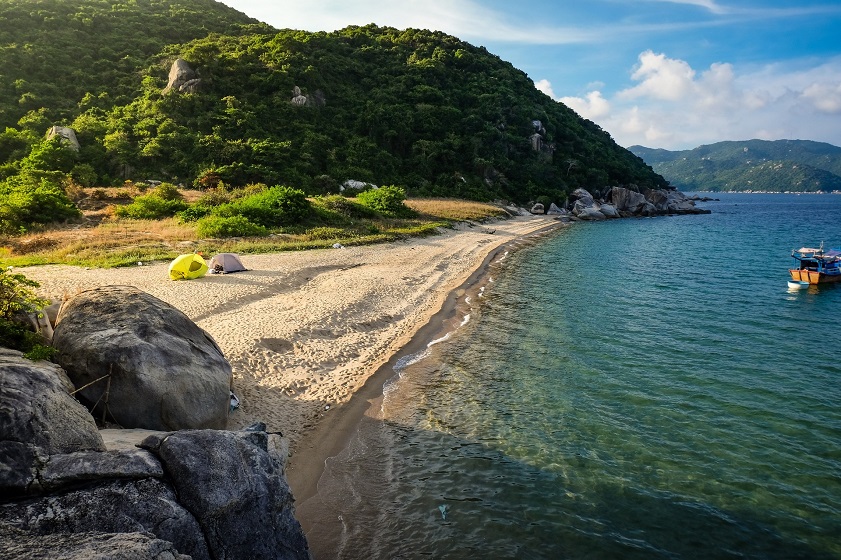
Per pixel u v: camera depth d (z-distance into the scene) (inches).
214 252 1056.8
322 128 2625.5
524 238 1900.8
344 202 1737.2
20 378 237.0
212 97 2370.8
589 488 370.3
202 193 1795.0
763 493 366.0
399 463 397.1
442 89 3474.4
